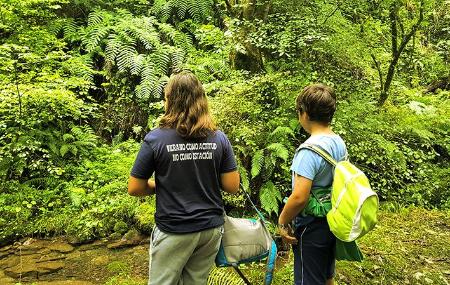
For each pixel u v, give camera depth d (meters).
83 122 6.29
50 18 6.68
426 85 7.68
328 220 2.10
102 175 5.45
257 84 4.80
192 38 7.38
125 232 4.57
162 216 2.07
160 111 6.23
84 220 4.62
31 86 4.86
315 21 5.07
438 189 5.39
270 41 5.09
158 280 2.11
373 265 3.60
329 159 2.13
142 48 6.88
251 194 4.69
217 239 2.16
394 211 4.89
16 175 5.32
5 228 4.55
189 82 2.07
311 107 2.19
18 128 5.31
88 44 6.42
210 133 2.11
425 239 4.17
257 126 4.69
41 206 4.96
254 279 3.44
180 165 2.03
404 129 5.63
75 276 3.76
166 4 7.32
